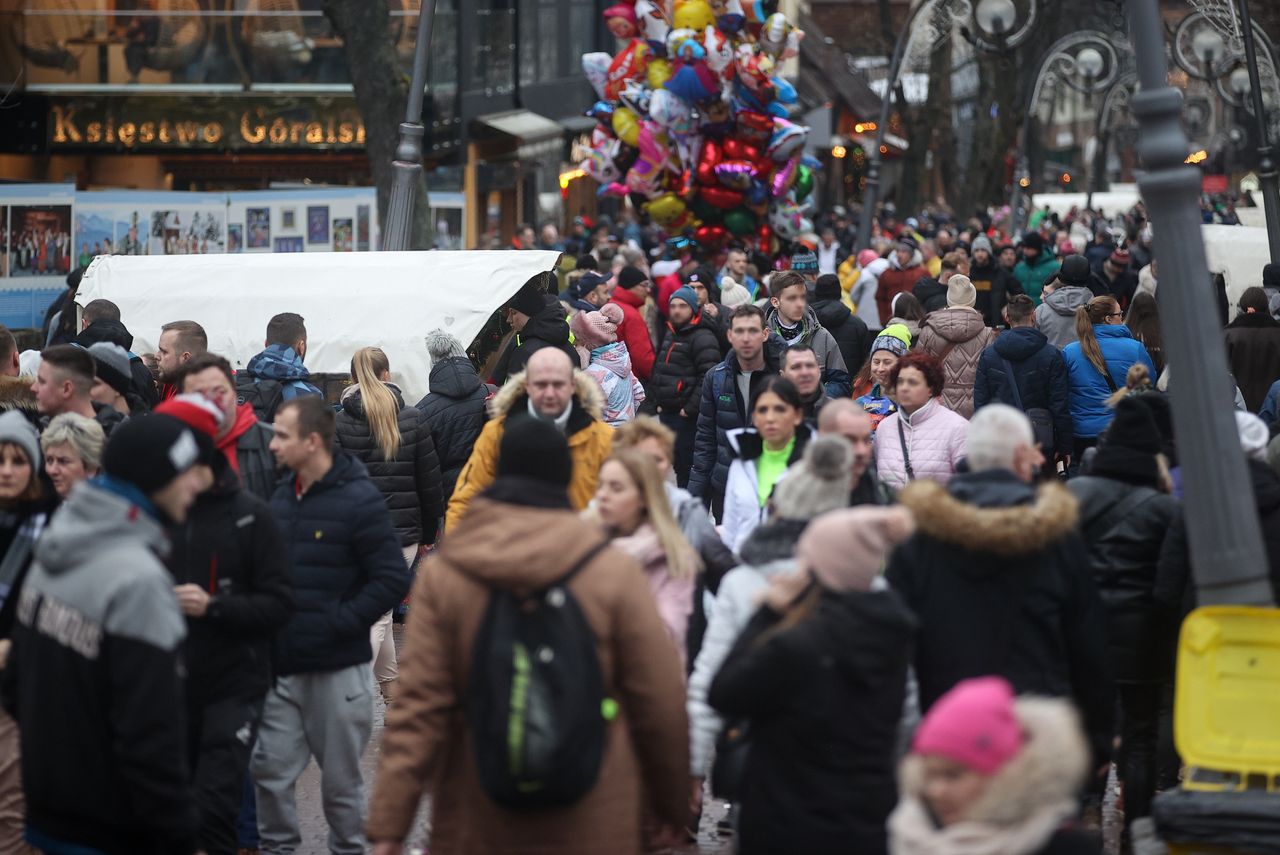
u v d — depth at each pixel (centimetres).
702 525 2414
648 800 1750
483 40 11038
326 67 9606
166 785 1711
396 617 3916
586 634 1627
